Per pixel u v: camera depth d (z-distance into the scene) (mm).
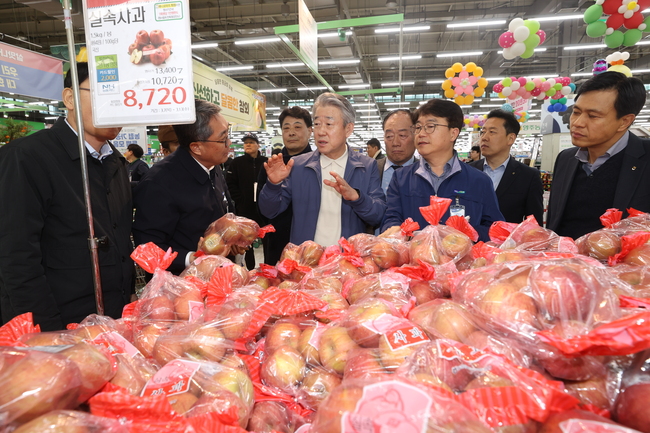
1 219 1315
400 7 12312
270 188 2029
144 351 894
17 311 1316
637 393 565
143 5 1173
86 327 874
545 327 693
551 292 707
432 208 1283
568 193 2078
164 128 2873
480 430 472
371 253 1338
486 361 621
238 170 4723
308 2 10383
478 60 17328
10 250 1301
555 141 7289
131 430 534
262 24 13039
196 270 1284
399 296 993
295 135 3246
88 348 677
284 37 5285
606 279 786
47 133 1511
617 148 1909
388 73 20188
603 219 1452
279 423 722
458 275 1020
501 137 3047
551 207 2227
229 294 1042
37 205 1376
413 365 649
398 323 792
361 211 1921
